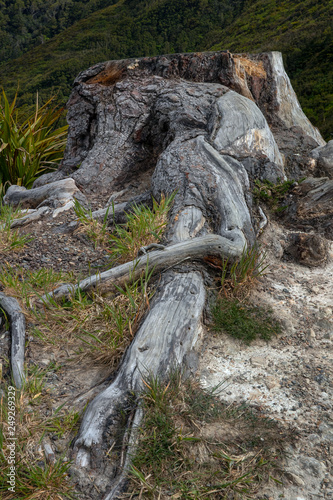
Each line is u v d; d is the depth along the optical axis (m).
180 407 2.16
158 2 129.00
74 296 2.92
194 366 2.45
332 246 3.70
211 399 2.28
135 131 4.94
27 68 117.88
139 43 114.81
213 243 3.06
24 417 2.12
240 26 73.62
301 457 2.00
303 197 4.08
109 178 4.70
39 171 6.56
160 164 4.09
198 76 5.37
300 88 30.81
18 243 3.58
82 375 2.44
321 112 25.42
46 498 1.78
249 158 4.19
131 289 2.94
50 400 2.25
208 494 1.81
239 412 2.22
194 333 2.54
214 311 2.86
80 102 5.57
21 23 190.25
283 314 2.96
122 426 2.05
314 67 33.78
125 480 1.84
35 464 1.91
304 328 2.87
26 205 4.59
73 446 2.01
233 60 5.26
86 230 3.85
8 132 5.98
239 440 2.06
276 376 2.48
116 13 147.25
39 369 2.45
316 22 47.84
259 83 5.51
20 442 1.98
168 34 117.00
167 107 4.77
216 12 116.06
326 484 1.89
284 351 2.68
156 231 3.37
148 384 2.18
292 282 3.36
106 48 116.25
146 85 5.23
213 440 2.04
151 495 1.80
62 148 6.96
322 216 3.94
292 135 5.27
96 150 4.95
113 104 5.21
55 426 2.11
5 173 6.16
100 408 2.08
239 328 2.79
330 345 2.71
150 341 2.42
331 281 3.35
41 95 88.88
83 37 128.25
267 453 2.00
